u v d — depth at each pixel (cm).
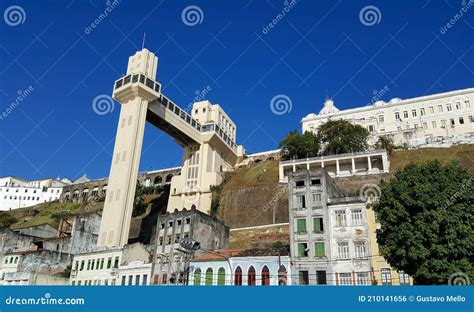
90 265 6222
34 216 13138
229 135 12650
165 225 5872
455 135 9644
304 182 4906
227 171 11350
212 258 4775
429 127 11475
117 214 7962
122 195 8138
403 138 10881
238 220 8975
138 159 8738
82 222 7969
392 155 9412
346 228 4459
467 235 3212
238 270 4550
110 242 7700
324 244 4447
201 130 11262
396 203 3516
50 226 8950
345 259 4294
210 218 6009
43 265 6925
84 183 14150
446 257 3212
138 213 11162
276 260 4459
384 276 4094
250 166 11206
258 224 8600
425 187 3441
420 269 3247
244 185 9950
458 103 11362
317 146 10050
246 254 4750
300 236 4600
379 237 3800
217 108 12056
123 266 5784
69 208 12812
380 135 11131
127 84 9156
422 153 9075
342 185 8362
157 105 9762
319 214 4634
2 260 6888
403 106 12062
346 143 9781
